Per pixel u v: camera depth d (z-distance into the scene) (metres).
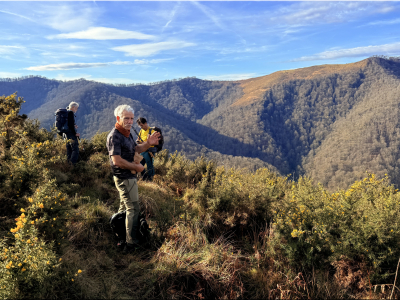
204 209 3.51
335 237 2.84
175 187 4.91
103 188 4.05
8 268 1.69
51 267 1.84
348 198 3.20
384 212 2.73
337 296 2.41
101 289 2.10
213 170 5.64
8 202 2.67
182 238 2.97
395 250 2.51
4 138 3.90
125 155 2.70
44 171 3.09
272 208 3.44
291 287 2.46
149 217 3.52
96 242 2.73
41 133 4.81
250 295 2.45
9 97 4.64
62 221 2.46
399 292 2.44
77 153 4.86
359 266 2.62
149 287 2.25
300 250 2.73
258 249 2.95
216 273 2.49
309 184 4.18
